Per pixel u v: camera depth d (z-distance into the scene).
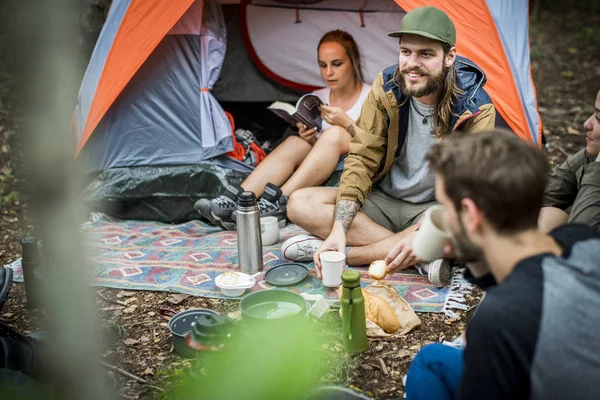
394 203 3.41
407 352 2.57
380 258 3.18
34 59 1.23
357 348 2.54
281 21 4.38
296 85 4.52
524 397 1.23
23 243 3.01
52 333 1.67
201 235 3.87
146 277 3.31
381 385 2.37
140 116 4.02
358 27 4.20
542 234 1.37
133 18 3.76
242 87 4.60
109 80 3.84
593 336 1.20
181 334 2.57
